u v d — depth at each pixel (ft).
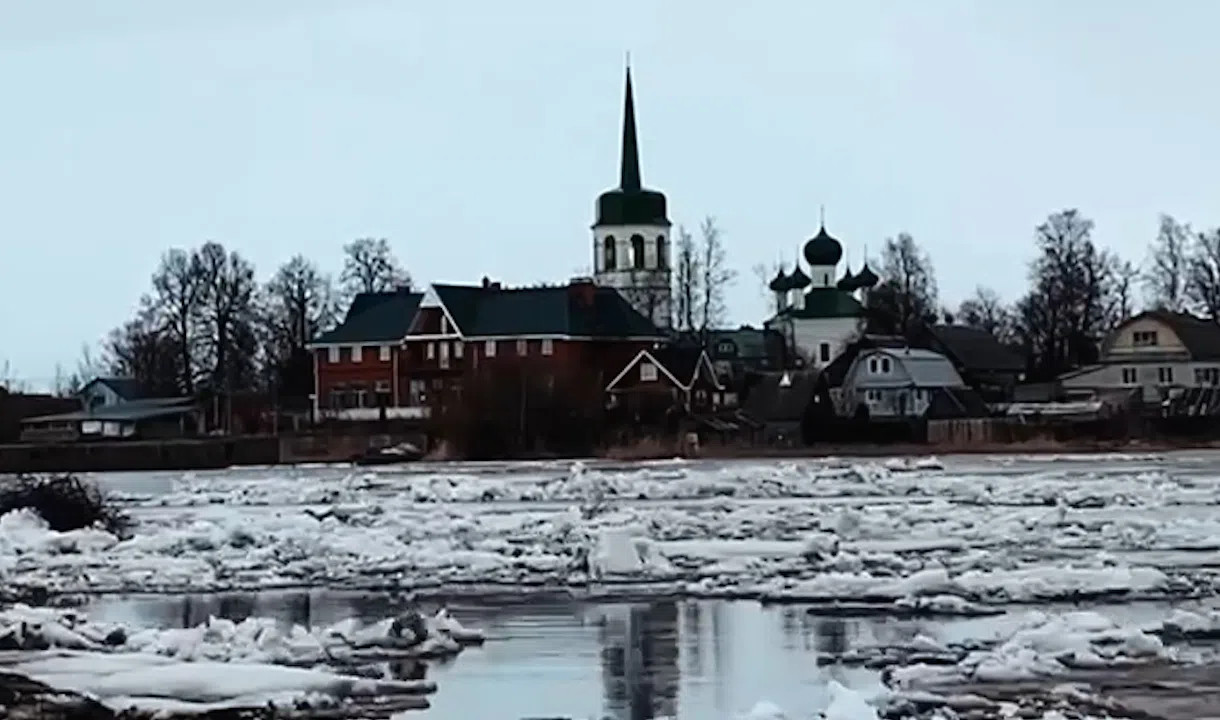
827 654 68.13
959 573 93.91
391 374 452.76
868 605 83.66
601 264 545.44
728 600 87.45
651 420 363.97
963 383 450.30
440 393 391.86
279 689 59.31
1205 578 91.45
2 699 56.95
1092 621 69.56
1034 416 380.58
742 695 59.11
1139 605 81.35
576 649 70.85
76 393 544.21
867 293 586.86
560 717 55.21
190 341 508.12
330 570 104.32
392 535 123.85
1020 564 99.09
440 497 175.73
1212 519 131.54
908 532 120.37
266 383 495.41
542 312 440.45
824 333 593.01
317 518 143.43
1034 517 129.59
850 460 283.38
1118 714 52.49
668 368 423.64
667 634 75.00
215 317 509.35
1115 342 456.86
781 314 616.39
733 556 106.42
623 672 64.64
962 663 62.90
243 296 513.45
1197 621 71.61
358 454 325.83
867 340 458.09
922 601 82.38
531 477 225.76
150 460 313.73
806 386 378.53
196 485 215.72
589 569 100.58
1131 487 171.53
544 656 69.00
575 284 451.12
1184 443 331.57
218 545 119.75
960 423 355.36
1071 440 341.41
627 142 556.10
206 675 61.31
